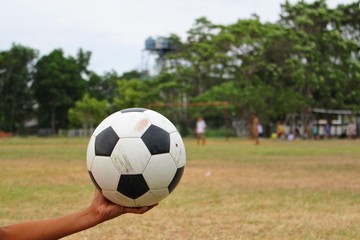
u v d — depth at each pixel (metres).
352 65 19.89
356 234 2.45
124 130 1.49
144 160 1.47
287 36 18.41
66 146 11.49
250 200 3.43
